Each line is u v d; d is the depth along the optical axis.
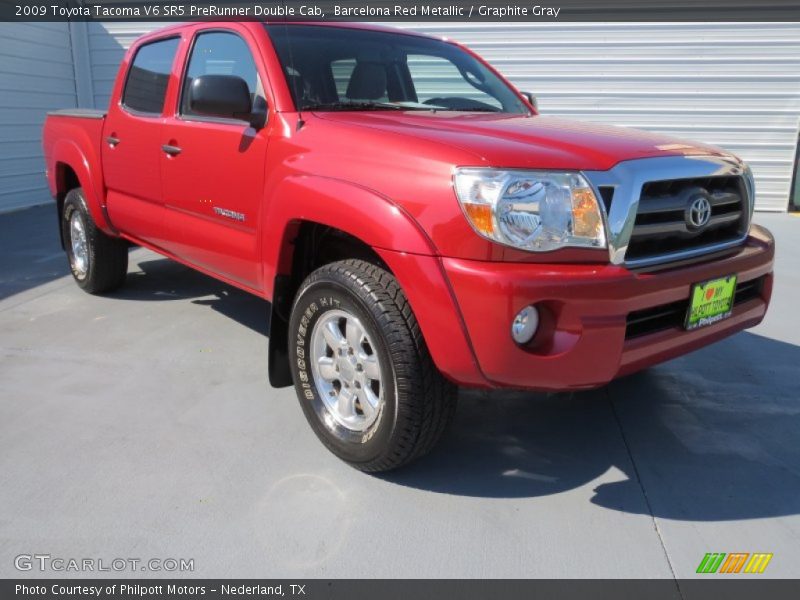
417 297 2.23
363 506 2.42
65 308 4.64
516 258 2.15
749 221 2.86
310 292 2.63
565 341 2.18
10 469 2.61
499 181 2.13
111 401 3.21
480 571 2.10
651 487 2.56
